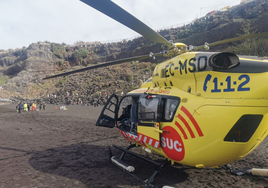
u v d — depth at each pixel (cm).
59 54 7894
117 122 679
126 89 4238
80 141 915
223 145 335
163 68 480
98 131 1174
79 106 3828
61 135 1059
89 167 559
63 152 728
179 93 409
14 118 1884
